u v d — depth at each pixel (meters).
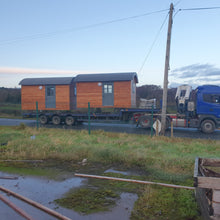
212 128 15.20
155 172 6.66
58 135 13.45
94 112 19.17
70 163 8.01
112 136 13.27
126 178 6.34
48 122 21.23
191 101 16.03
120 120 18.45
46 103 20.44
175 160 7.75
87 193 5.29
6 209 4.54
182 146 10.22
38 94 20.62
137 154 8.34
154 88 37.41
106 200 4.91
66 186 5.77
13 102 41.53
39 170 7.15
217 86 15.39
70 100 20.05
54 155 8.70
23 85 20.98
